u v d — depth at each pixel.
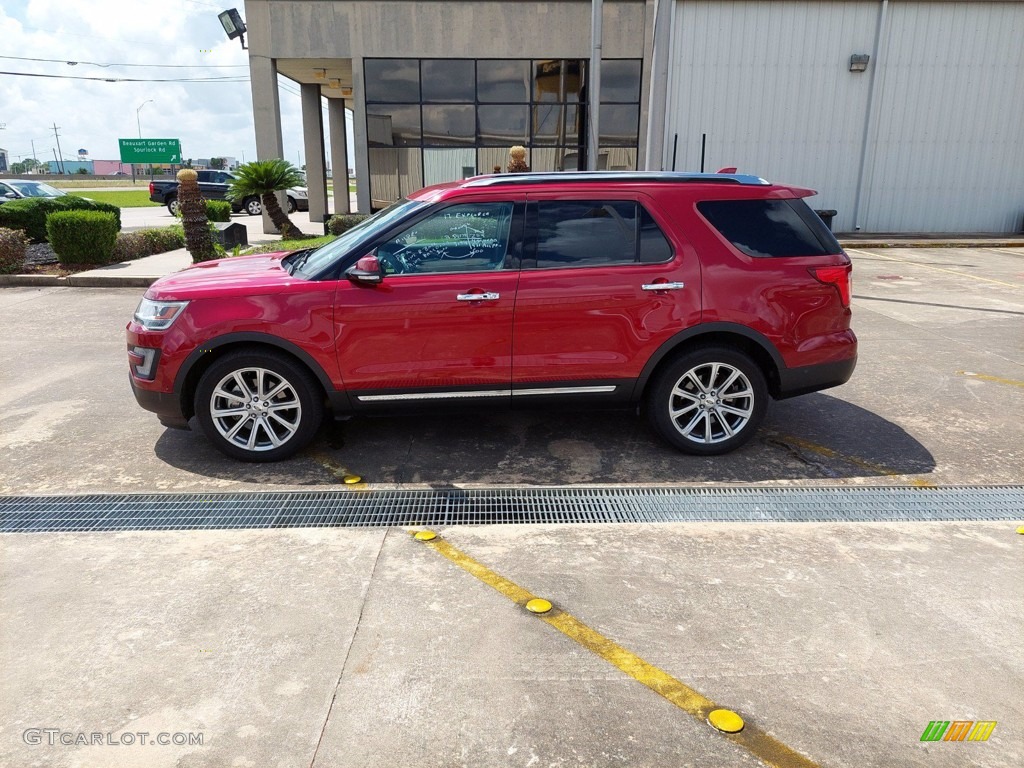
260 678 2.65
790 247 4.59
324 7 17.39
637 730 2.40
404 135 18.20
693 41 17.58
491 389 4.54
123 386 6.31
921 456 4.77
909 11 17.38
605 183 4.50
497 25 17.34
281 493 4.21
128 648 2.82
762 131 18.17
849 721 2.44
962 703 2.52
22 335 8.27
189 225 12.99
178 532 3.75
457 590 3.21
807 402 5.88
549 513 3.98
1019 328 8.45
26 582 3.28
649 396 4.71
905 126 18.12
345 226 17.83
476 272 4.44
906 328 8.47
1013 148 18.25
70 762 2.27
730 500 4.14
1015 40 17.50
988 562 3.44
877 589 3.21
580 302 4.43
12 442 5.03
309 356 4.41
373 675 2.66
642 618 3.01
